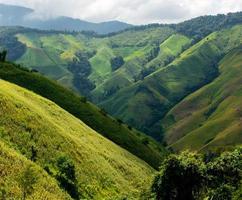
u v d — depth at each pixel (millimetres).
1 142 59219
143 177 107812
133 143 152750
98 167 83750
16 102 79625
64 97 156625
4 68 158250
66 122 104438
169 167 51906
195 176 51875
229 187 52156
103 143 113750
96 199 68312
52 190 56375
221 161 54469
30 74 163375
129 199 63312
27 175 51750
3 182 48781
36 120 78188
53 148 73000
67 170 66125
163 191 52125
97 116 155750
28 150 65500
